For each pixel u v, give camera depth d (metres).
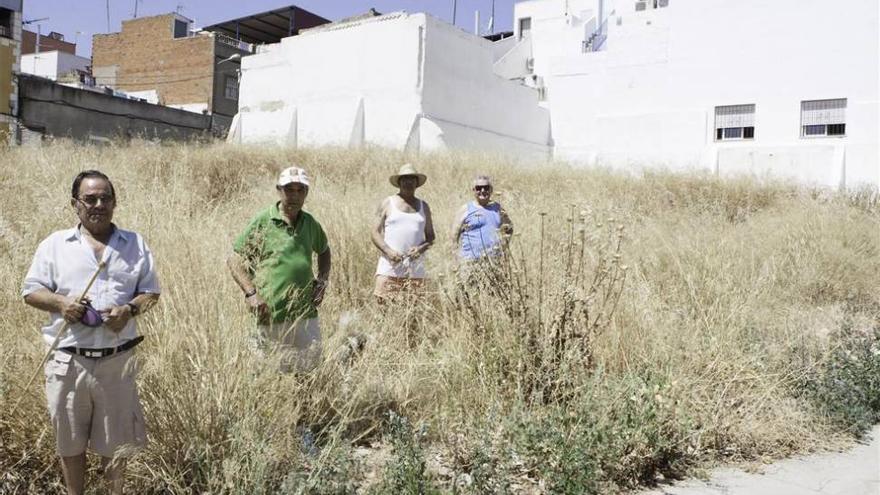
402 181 6.48
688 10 26.56
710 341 5.72
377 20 23.73
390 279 6.37
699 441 4.70
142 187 8.48
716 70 25.95
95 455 3.79
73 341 3.28
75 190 3.36
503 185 13.68
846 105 23.50
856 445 5.12
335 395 4.61
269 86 26.95
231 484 3.46
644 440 4.43
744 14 25.36
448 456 4.31
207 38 39.28
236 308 4.77
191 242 5.94
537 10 36.62
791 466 4.68
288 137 23.02
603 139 28.53
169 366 3.98
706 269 7.72
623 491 4.20
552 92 30.28
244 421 3.76
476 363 5.09
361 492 3.77
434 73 23.27
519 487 4.05
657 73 27.38
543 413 4.53
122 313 3.32
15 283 4.96
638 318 5.82
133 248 3.48
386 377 5.07
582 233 5.52
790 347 6.36
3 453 3.72
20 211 7.14
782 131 24.61
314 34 25.45
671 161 25.14
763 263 9.10
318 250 4.95
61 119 26.20
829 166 23.30
